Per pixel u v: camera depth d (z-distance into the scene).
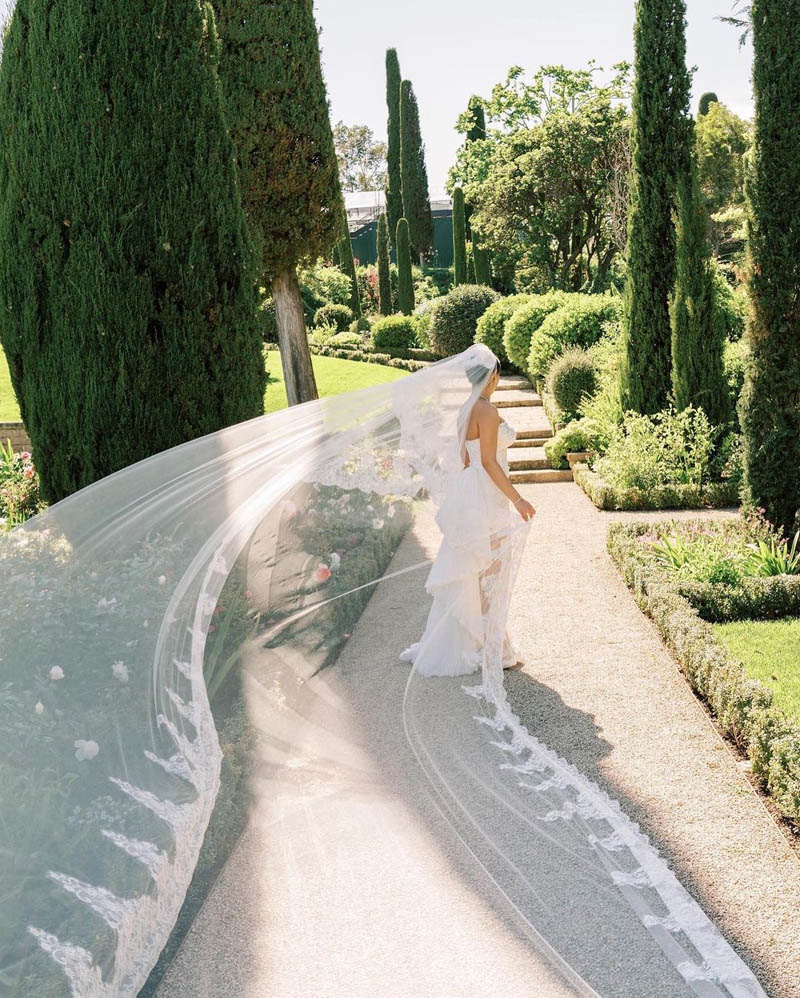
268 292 11.81
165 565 2.75
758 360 7.07
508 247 31.06
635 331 10.82
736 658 5.15
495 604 4.40
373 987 2.45
